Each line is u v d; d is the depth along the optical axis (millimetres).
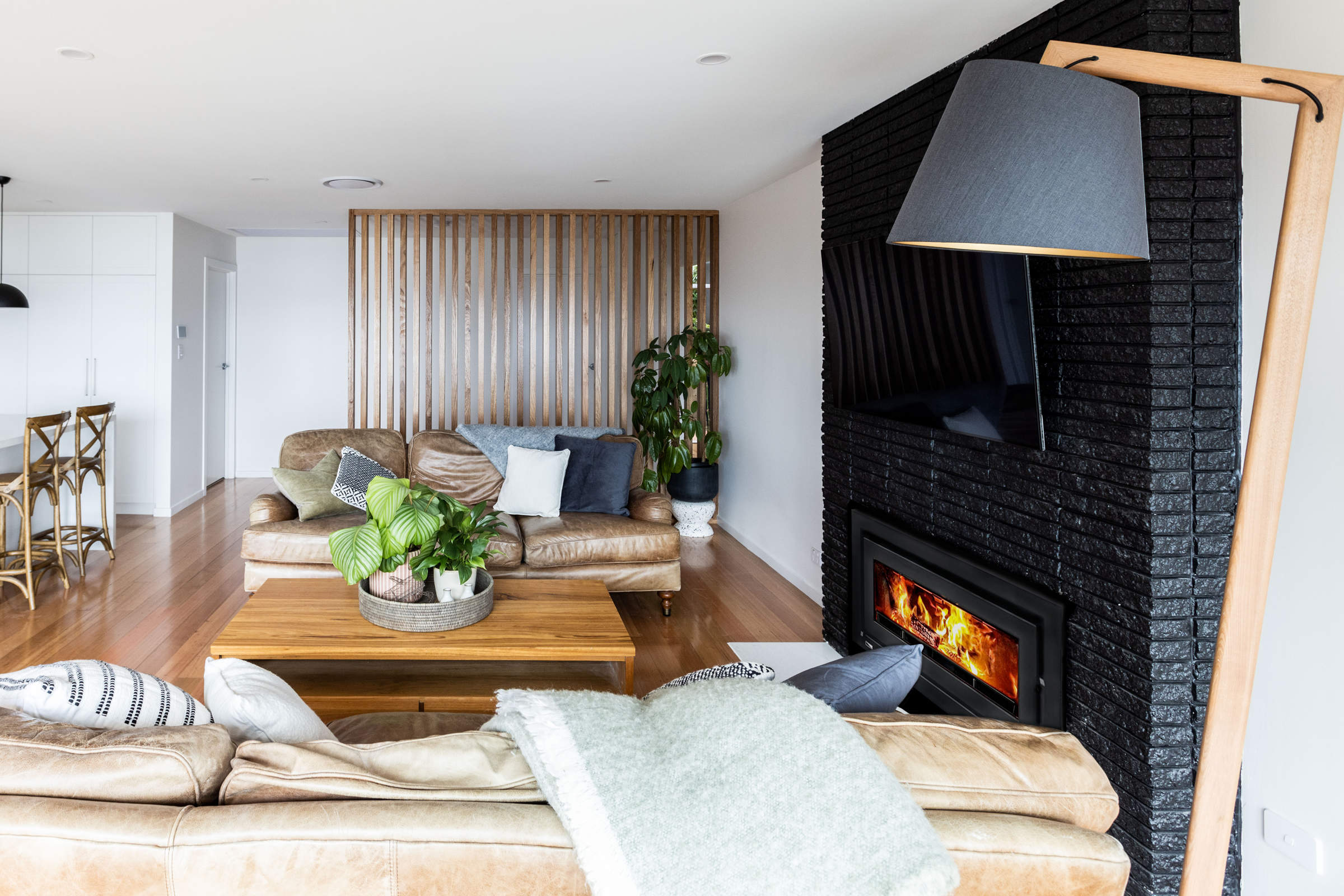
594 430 4840
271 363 7863
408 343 6578
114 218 6008
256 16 2338
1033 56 2305
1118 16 1985
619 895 920
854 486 3400
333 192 5094
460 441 4719
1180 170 1873
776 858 936
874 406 3004
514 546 3859
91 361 6078
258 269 7785
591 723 1084
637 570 4023
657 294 5988
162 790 1015
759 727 1055
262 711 1255
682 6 2273
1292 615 1784
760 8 2291
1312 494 1734
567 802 980
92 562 4797
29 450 3951
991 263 2125
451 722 1958
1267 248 1827
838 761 1017
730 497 5930
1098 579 2061
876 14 2316
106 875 939
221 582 4410
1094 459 2066
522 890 974
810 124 3449
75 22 2389
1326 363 1695
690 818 964
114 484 4918
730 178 4656
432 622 2688
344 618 2822
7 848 941
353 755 1080
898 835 954
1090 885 1020
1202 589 1903
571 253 5844
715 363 5559
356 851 961
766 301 5004
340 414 7953
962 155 996
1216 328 1889
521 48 2580
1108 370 2020
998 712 2441
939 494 2773
